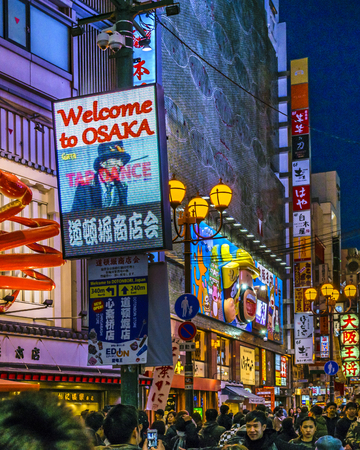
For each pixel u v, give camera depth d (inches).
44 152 912.3
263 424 263.4
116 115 442.9
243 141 1974.7
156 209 433.4
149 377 1055.0
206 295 1462.8
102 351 430.3
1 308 746.8
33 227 635.5
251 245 1942.7
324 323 2311.8
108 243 442.3
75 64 995.9
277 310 2207.2
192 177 1482.5
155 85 433.7
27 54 895.7
